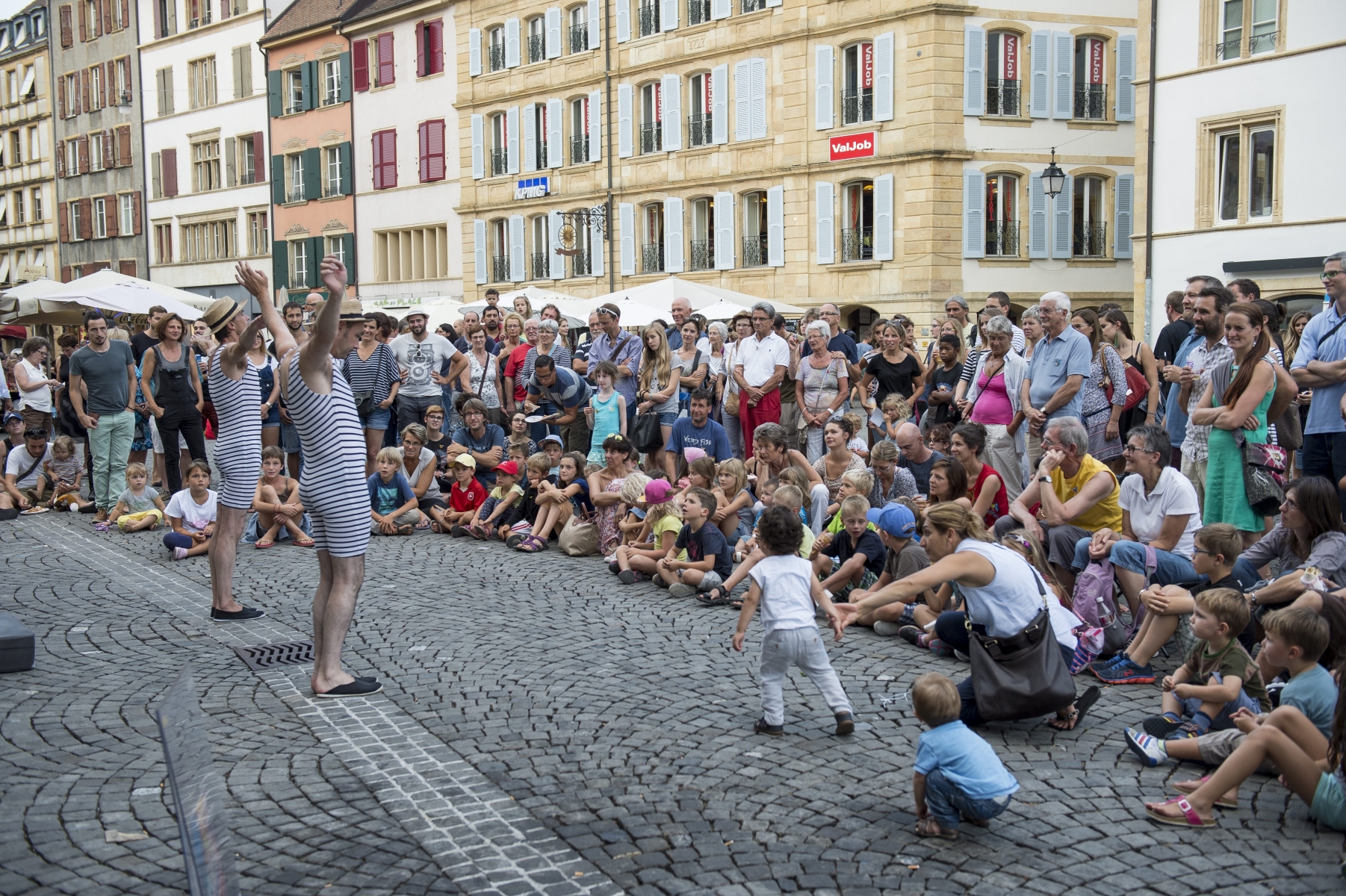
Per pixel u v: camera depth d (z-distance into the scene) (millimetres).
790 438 13188
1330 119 22359
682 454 12352
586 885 4438
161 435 14023
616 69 37938
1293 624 5461
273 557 11461
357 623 8625
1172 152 25234
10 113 68500
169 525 11844
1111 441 10445
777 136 33719
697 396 12141
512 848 4754
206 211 55469
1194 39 24562
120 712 6516
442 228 45281
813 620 6098
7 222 70312
